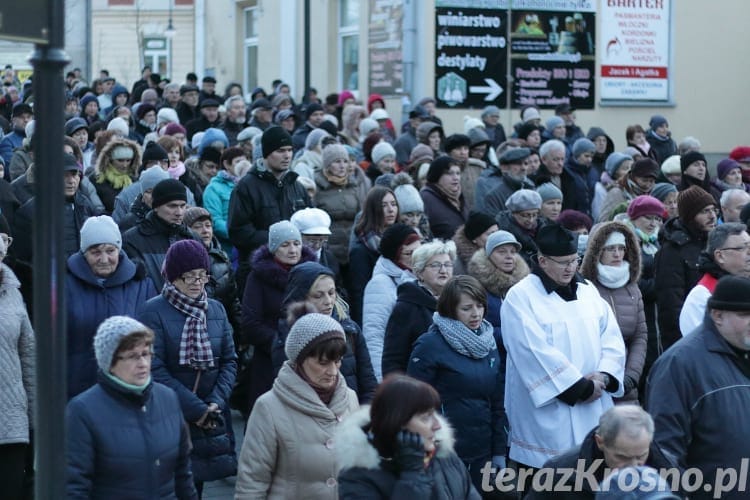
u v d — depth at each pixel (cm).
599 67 2744
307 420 722
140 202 1177
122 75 4744
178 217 1095
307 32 2698
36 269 404
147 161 1415
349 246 1312
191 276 884
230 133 2314
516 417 916
